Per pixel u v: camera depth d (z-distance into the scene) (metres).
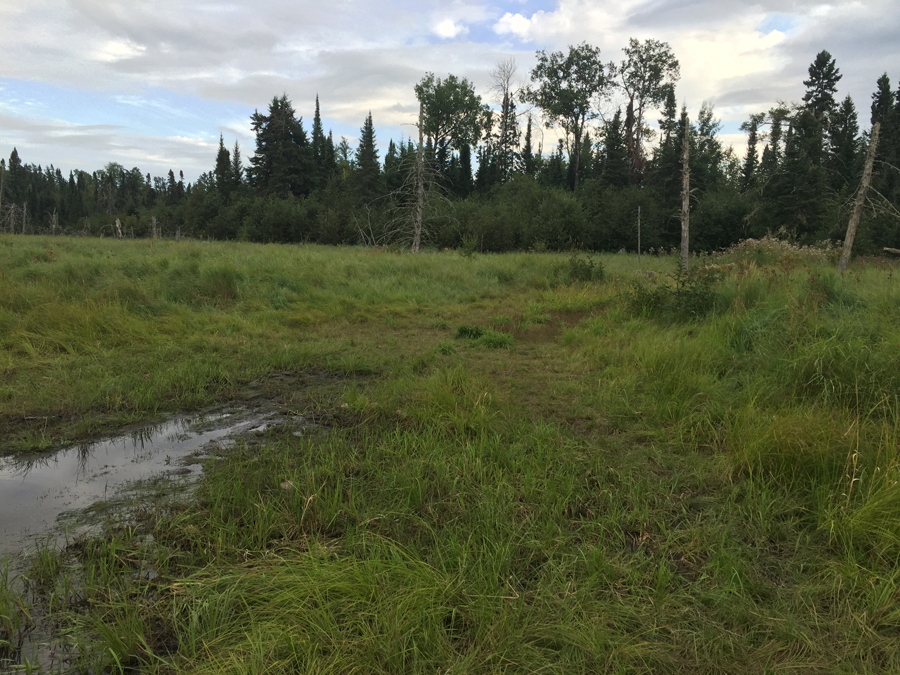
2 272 9.68
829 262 17.94
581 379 6.11
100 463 4.12
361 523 3.16
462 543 2.92
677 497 3.54
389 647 2.19
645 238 32.97
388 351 7.61
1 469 4.00
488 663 2.17
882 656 2.25
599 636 2.26
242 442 4.50
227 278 10.83
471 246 20.62
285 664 2.13
